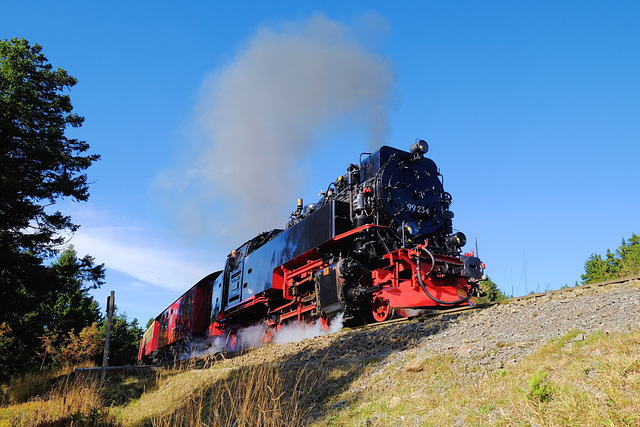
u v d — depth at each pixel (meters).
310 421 7.04
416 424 5.86
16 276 16.38
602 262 42.59
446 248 13.51
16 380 15.43
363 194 13.40
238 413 7.92
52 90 18.95
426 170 14.38
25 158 17.11
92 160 19.25
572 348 6.35
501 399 5.60
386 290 12.00
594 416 4.66
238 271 19.27
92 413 9.75
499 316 9.20
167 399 10.30
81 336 36.41
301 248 14.49
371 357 8.87
